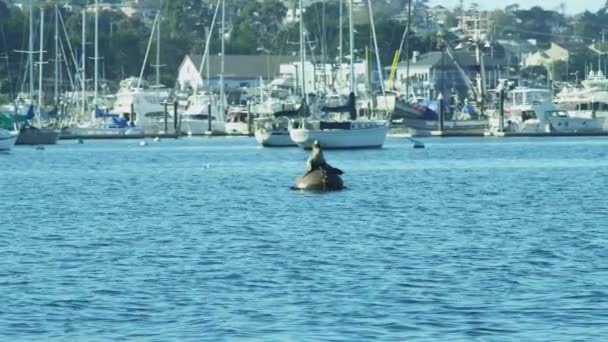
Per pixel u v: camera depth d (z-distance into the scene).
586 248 144.75
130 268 131.75
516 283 120.25
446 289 117.38
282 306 109.88
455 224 173.12
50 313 107.56
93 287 119.75
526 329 100.25
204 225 174.25
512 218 181.12
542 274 125.62
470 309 107.94
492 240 153.50
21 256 142.12
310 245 149.62
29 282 122.88
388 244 150.25
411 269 129.62
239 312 107.38
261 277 124.94
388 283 121.00
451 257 138.25
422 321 103.44
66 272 129.25
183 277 125.31
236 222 177.75
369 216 185.12
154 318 105.44
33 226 175.50
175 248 148.12
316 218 182.38
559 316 104.88
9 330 101.25
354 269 129.88
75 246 151.25
